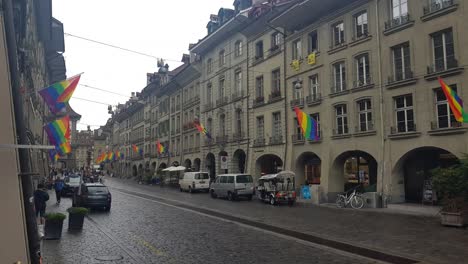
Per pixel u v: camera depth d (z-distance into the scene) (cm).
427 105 2050
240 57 3862
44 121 4281
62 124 1648
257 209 2244
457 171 1502
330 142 2666
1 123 366
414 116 2112
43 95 982
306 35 2950
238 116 3916
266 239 1292
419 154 2234
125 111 8738
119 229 1506
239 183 2900
